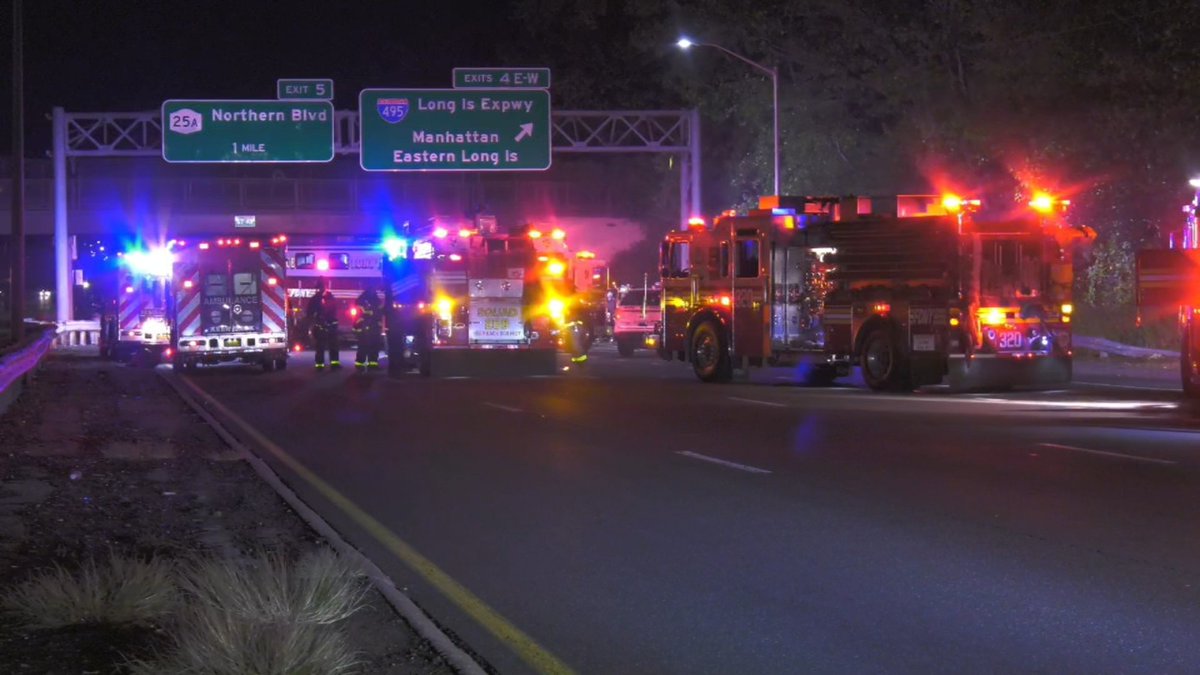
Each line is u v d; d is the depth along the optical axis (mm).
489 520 10977
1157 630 7301
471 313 28406
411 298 29406
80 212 60719
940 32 39031
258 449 16078
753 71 47781
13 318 30453
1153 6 32156
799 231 24594
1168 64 31844
